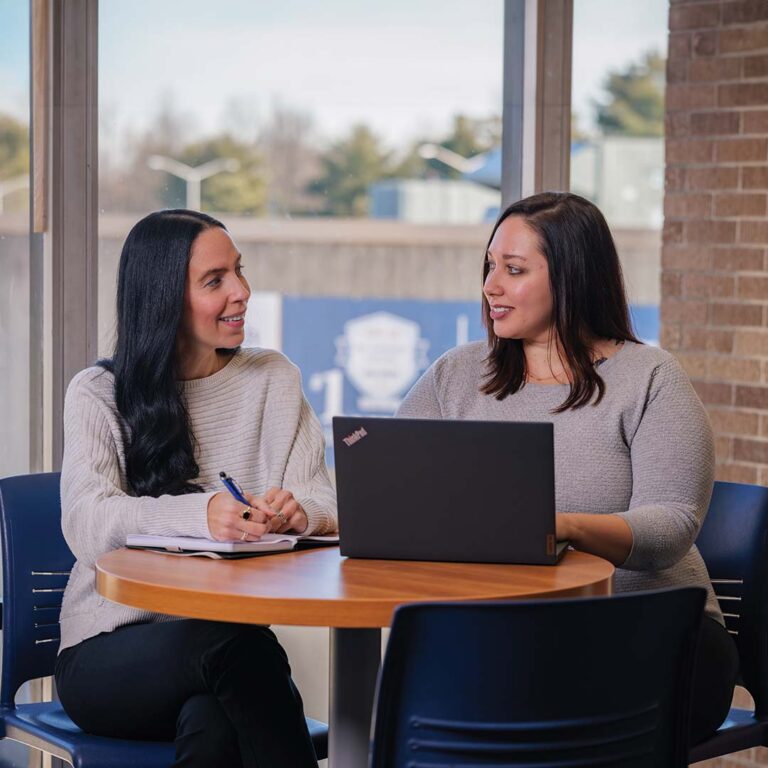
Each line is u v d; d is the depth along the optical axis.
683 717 1.54
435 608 1.35
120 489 2.04
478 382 2.33
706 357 3.43
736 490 2.29
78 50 2.83
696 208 3.40
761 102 3.32
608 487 2.15
